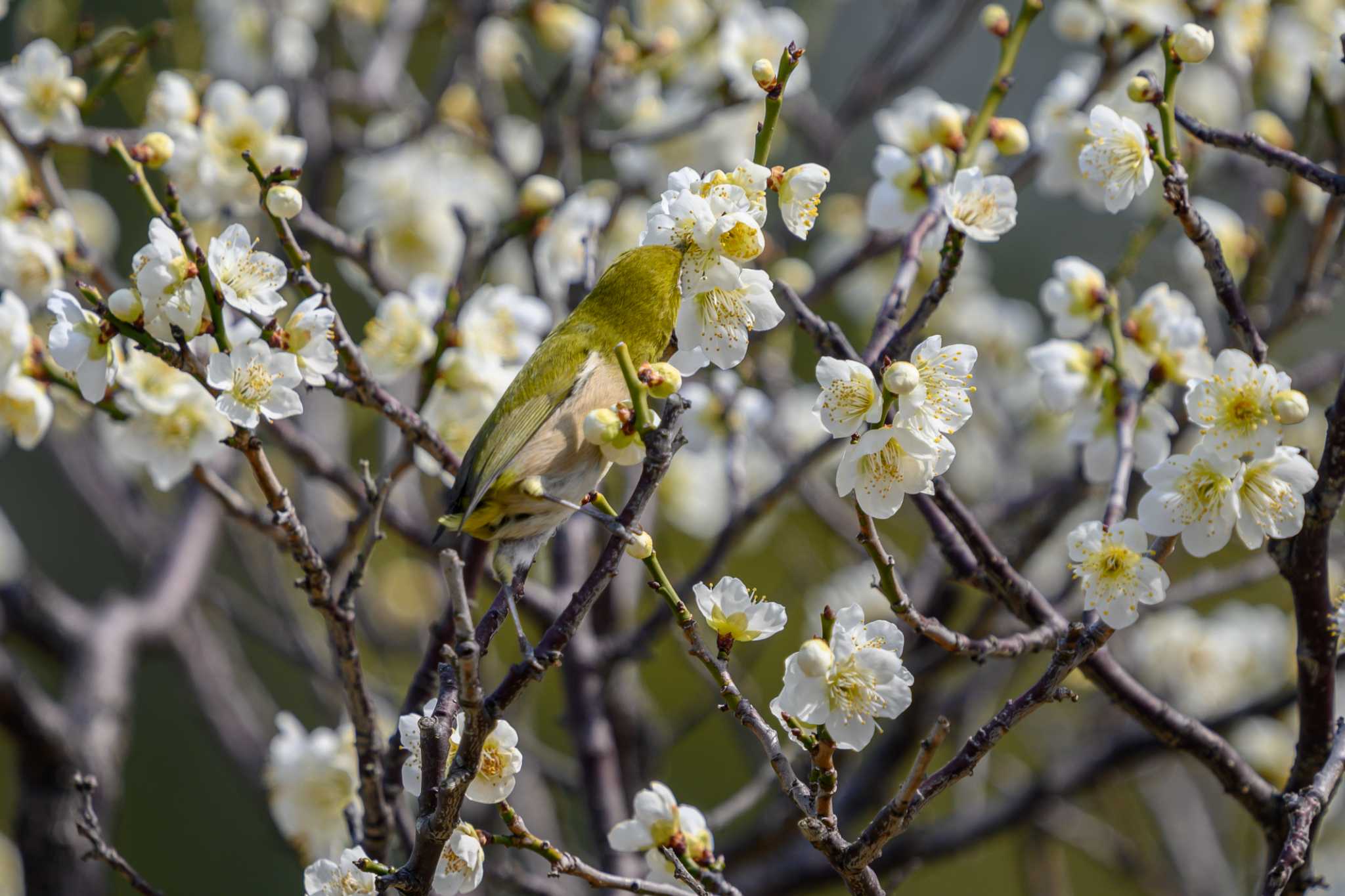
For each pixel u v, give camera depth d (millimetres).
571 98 13352
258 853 18375
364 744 6715
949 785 5445
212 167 8523
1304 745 6902
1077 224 18203
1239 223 10242
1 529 13023
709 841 6215
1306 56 10781
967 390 5484
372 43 14742
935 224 7969
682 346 5539
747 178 5473
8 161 8195
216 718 12805
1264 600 15828
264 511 8555
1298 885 6898
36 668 17094
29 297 7785
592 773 9492
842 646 5348
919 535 14164
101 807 11375
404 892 5281
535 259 9617
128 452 7520
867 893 5379
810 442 12156
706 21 11641
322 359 6160
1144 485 9578
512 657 16125
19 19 13914
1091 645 5629
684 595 9141
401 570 13492
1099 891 17609
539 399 6250
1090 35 10836
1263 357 6273
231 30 13320
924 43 13836
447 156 11914
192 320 5973
